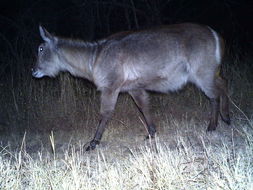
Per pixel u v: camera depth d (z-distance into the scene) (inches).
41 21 157.4
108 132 103.2
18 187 68.6
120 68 94.3
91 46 98.8
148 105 100.3
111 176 68.0
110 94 95.0
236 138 89.4
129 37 95.0
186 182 66.7
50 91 124.2
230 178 63.2
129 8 159.5
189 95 118.8
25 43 148.5
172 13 172.6
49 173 70.9
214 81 97.6
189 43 95.2
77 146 95.9
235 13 187.0
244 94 115.6
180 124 103.6
